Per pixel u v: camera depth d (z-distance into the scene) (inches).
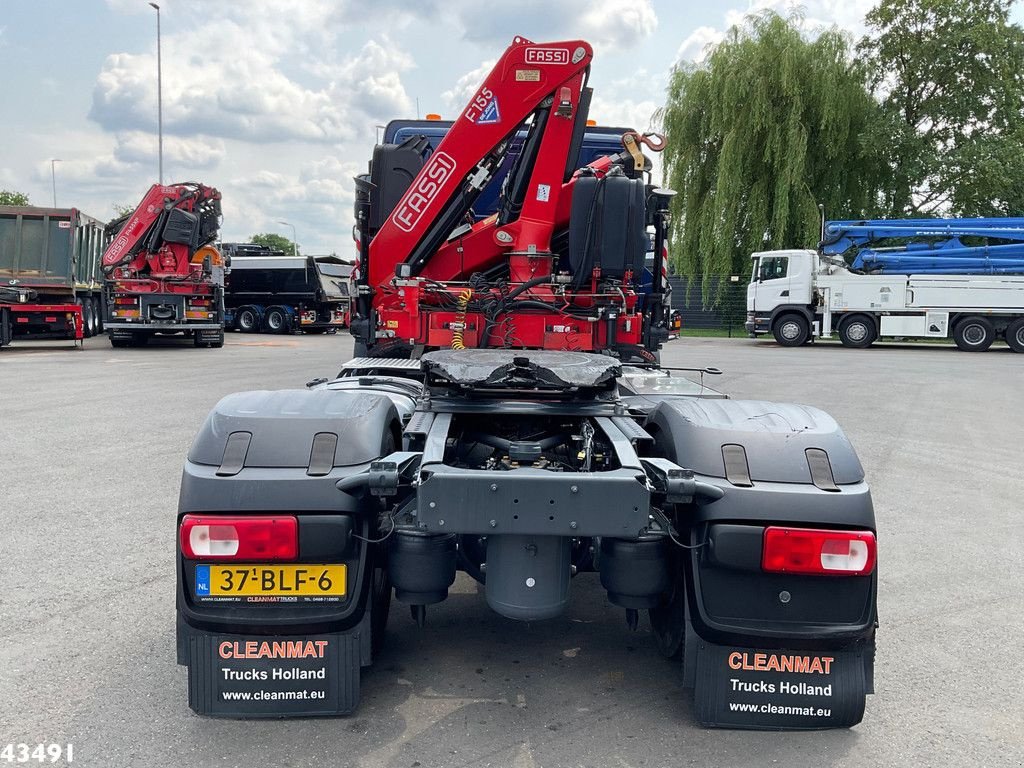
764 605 99.3
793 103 1067.9
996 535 205.2
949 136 1226.6
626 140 227.5
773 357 794.2
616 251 197.6
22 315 716.7
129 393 437.7
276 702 102.2
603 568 109.4
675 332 389.1
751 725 103.6
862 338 957.8
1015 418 404.5
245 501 96.6
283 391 117.3
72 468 256.7
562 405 122.3
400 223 231.6
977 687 122.8
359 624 103.0
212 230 797.2
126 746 100.8
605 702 115.2
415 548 107.4
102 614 142.3
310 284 1173.7
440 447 102.0
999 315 911.0
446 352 141.9
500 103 222.1
